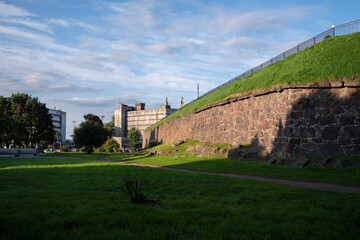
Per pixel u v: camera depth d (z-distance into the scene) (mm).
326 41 24375
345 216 7316
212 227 6531
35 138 60969
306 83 20875
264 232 6199
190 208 8312
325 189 12023
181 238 5863
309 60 23141
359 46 21125
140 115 129000
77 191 11070
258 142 25047
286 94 22047
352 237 5973
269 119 23875
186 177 15414
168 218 7105
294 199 9539
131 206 8297
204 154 28547
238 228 6402
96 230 6207
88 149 62531
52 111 154125
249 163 21312
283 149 21375
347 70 19578
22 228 6172
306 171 16609
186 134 46562
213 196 10359
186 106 59188
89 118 107625
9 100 62969
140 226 6477
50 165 23391
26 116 58281
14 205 8164
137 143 79625
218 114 34688
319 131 19797
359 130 18203
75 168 20047
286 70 24484
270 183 13352
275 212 7691
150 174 16438
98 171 17781
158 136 67000
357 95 18766
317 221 6922
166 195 10234
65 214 7344
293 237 5902
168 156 32781
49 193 10430
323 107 19938
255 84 27578
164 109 121312
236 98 29875
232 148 25578
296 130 20859
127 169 18812
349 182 13539
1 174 16422
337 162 16922
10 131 55344
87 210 7742
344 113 19016
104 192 10938
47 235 5781
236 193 10734
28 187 12297
